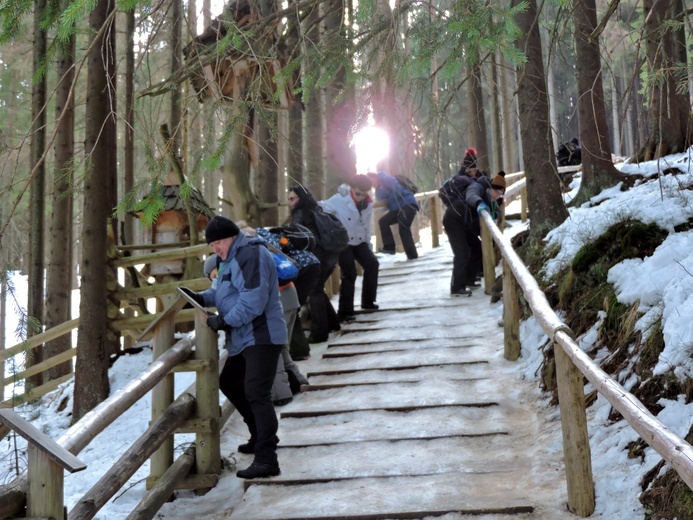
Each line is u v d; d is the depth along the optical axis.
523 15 6.90
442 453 4.66
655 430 2.71
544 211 7.79
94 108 7.10
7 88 13.87
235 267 4.48
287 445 4.96
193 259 8.30
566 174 10.91
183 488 4.47
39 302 9.85
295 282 6.44
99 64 7.02
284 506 4.10
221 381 4.80
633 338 4.72
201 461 4.55
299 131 10.62
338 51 3.93
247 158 8.54
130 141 9.20
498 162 11.84
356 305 9.09
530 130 7.71
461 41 3.25
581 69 6.64
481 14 3.12
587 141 7.91
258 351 4.46
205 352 4.63
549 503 3.77
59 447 2.68
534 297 4.56
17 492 2.68
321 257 7.41
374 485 4.28
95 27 6.71
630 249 5.66
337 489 4.28
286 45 5.70
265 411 4.48
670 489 3.24
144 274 8.82
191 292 4.64
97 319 7.29
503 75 4.38
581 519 3.53
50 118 13.23
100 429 3.21
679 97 8.16
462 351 6.68
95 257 7.30
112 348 8.16
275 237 6.45
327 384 6.05
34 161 9.19
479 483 4.17
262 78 3.91
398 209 11.76
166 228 8.45
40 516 2.67
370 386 5.98
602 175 7.92
